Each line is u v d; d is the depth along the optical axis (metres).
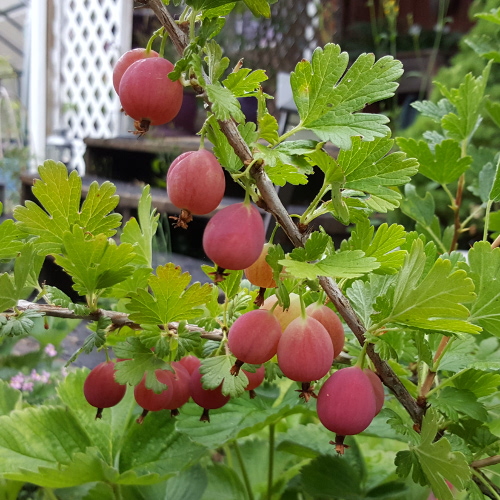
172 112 0.14
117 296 0.21
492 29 0.63
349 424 0.14
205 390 0.17
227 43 1.03
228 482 0.29
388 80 0.15
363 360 0.15
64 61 1.28
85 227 0.19
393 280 0.19
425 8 1.07
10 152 1.20
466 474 0.14
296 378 0.14
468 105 0.28
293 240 0.15
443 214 0.59
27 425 0.23
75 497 0.27
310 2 1.03
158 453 0.24
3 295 0.17
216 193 0.14
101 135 1.21
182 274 0.17
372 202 0.17
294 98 0.16
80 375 0.26
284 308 0.14
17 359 0.41
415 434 0.16
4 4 1.61
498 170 0.20
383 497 0.25
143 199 0.23
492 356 0.24
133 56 0.15
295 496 0.28
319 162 0.16
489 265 0.17
